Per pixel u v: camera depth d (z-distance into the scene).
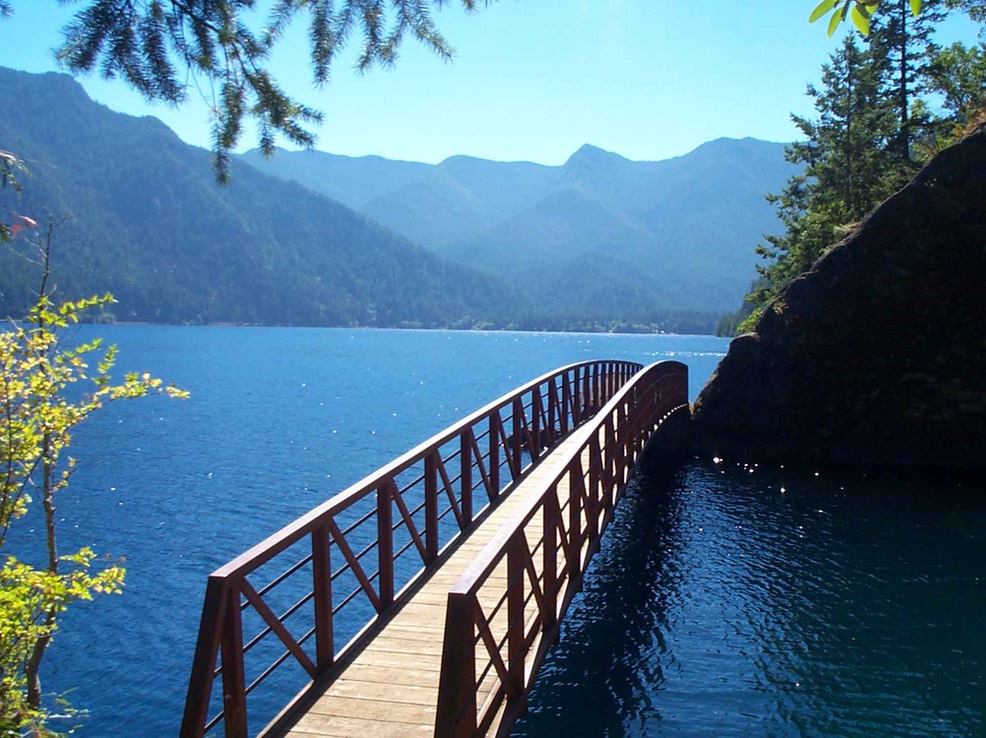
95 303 4.95
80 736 8.71
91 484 21.50
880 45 35.66
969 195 19.36
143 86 4.12
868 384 19.81
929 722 7.77
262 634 4.26
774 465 20.05
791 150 39.00
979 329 19.09
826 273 20.42
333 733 4.23
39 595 4.48
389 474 5.94
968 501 16.34
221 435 31.00
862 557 12.79
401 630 5.61
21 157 4.42
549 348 134.50
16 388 4.59
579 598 11.19
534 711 8.06
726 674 8.84
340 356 93.31
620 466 10.23
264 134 4.56
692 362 85.88
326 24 4.32
